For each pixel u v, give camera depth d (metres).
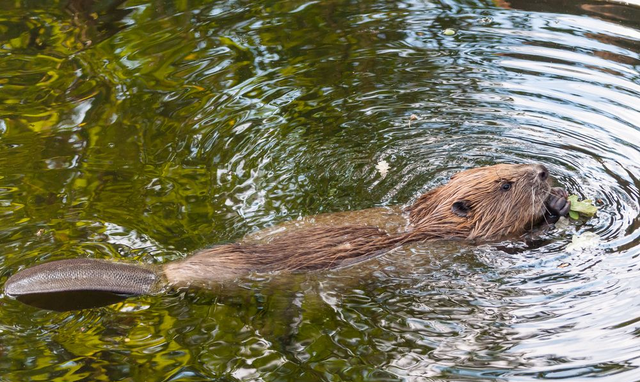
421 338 5.76
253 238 6.86
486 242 7.04
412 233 6.97
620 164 7.85
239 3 11.89
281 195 7.63
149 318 6.05
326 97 9.38
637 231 6.84
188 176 7.95
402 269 6.59
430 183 7.81
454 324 5.89
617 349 5.49
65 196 7.61
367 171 8.02
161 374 5.49
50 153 8.36
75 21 11.37
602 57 9.91
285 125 8.83
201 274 6.37
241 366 5.55
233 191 7.68
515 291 6.24
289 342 5.79
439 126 8.76
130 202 7.52
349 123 8.85
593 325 5.76
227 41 10.72
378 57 10.23
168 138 8.62
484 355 5.54
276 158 8.24
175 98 9.37
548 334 5.70
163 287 6.33
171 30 11.02
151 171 8.03
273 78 9.80
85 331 5.92
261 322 6.02
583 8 11.41
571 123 8.62
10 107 9.23
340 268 6.52
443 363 5.49
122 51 10.48
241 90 9.52
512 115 8.88
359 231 6.80
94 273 6.27
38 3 11.91
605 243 6.75
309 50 10.48
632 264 6.42
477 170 7.33
